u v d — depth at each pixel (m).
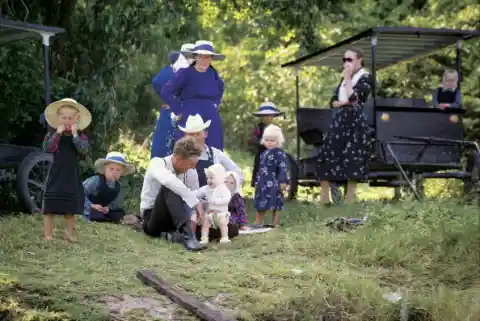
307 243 7.04
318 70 21.12
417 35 11.02
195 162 7.65
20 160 9.51
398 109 10.79
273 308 4.90
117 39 12.66
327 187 10.50
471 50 17.72
